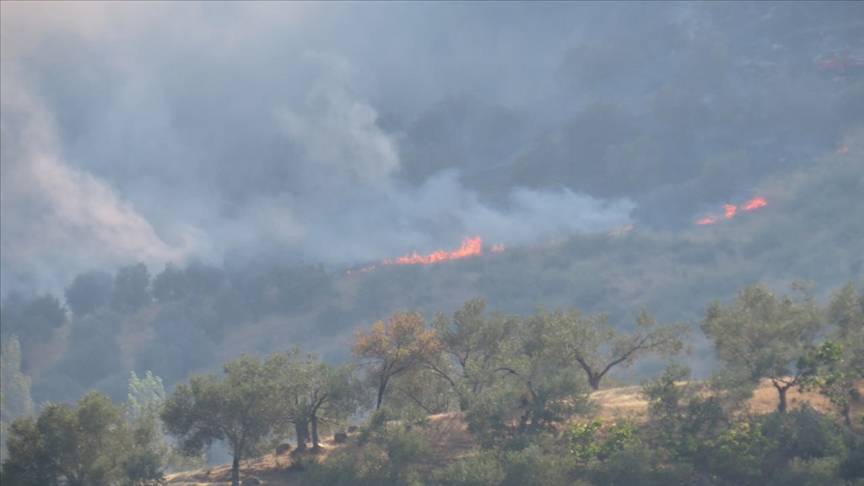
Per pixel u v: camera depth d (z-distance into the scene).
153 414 135.75
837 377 119.56
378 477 119.00
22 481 120.19
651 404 124.44
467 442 130.25
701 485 113.19
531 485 112.81
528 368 132.75
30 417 126.12
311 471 121.56
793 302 141.62
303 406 135.38
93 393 127.12
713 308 141.12
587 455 118.25
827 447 113.88
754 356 126.00
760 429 115.69
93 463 122.00
